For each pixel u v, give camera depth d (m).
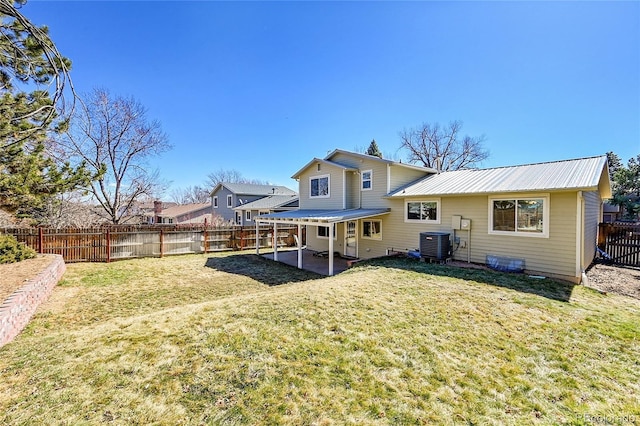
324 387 3.10
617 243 10.85
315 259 13.99
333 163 14.59
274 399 2.90
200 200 58.69
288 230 19.28
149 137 22.55
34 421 2.54
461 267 9.19
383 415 2.72
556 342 4.23
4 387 3.01
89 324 6.09
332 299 5.82
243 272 11.35
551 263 8.25
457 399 2.98
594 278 8.51
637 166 24.73
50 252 12.42
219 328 4.45
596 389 3.21
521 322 4.89
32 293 6.38
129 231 14.19
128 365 3.44
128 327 4.55
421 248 10.52
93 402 2.80
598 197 12.10
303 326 4.55
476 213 9.82
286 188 34.69
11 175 7.64
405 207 11.95
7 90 7.12
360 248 13.80
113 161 21.14
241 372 3.32
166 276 10.64
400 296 6.11
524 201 8.72
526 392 3.12
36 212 14.92
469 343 4.15
